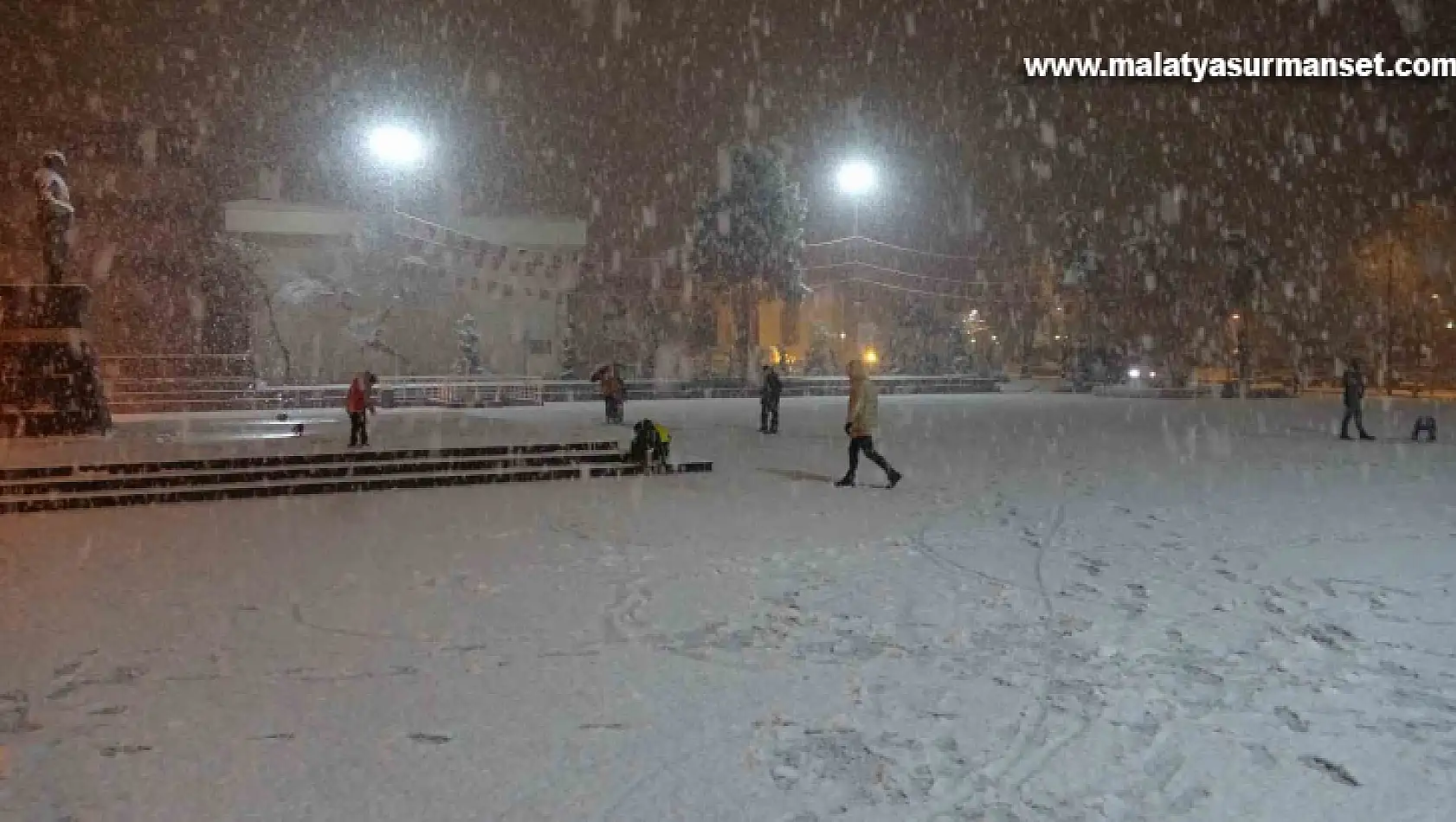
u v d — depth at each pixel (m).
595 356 48.66
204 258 40.16
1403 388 51.09
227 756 4.59
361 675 5.82
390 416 27.73
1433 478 15.45
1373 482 14.94
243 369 36.09
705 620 7.08
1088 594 7.84
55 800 4.13
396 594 7.84
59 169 19.56
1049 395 47.78
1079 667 5.95
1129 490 14.07
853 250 56.25
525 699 5.40
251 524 11.27
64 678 5.74
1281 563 9.02
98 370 19.56
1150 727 4.97
